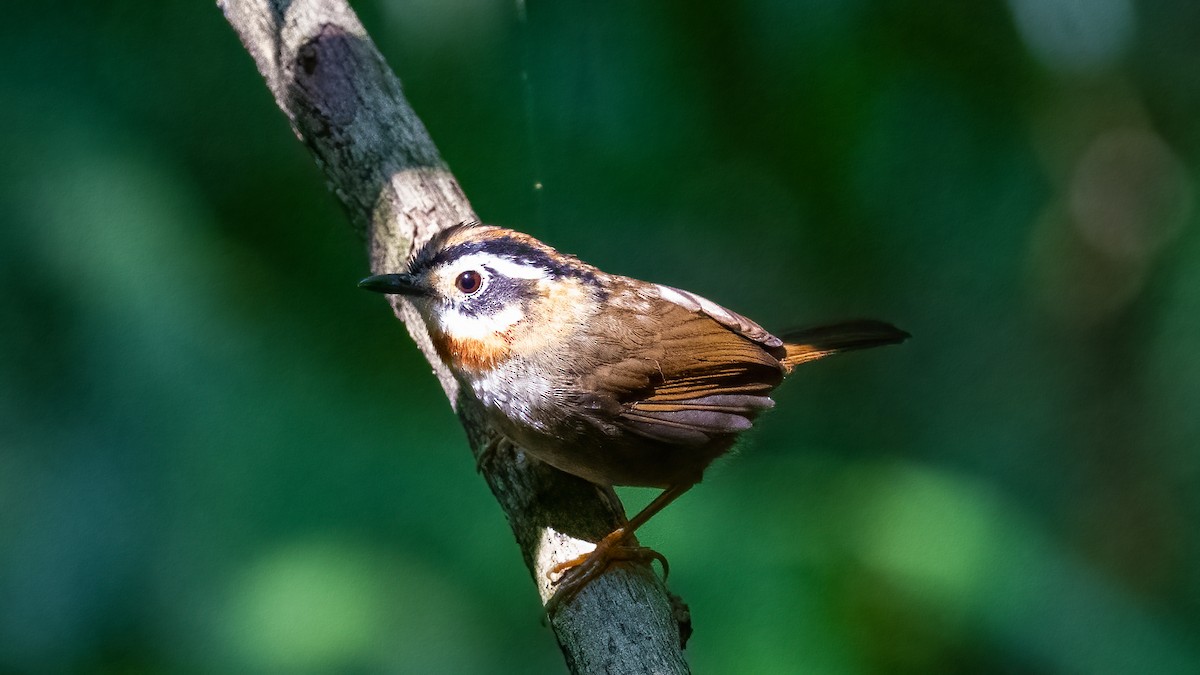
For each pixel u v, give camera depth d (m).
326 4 8.67
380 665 9.47
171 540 9.91
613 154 10.80
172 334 10.07
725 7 10.29
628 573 7.17
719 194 11.98
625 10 10.55
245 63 10.85
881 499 10.23
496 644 9.79
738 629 9.46
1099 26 11.20
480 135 11.08
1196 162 14.75
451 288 7.68
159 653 9.79
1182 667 10.34
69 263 9.91
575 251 12.31
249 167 11.01
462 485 10.25
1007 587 9.98
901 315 14.76
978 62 11.07
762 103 10.62
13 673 9.64
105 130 10.27
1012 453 15.41
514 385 7.64
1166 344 14.98
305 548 9.85
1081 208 14.82
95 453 9.91
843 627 9.57
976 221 12.76
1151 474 15.16
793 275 13.39
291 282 11.03
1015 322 15.20
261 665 9.36
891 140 11.30
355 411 10.64
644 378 7.76
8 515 9.80
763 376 8.48
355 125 8.41
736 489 10.24
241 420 10.20
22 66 10.13
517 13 10.84
